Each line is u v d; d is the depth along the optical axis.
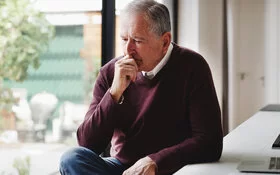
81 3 2.96
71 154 1.66
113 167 1.76
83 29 2.99
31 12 2.61
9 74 2.49
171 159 1.52
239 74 5.79
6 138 2.53
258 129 2.25
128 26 1.63
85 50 3.02
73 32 2.92
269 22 5.62
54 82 2.80
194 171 1.40
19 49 2.54
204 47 4.86
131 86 1.76
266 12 5.66
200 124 1.62
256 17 5.72
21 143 2.62
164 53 1.70
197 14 4.76
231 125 5.66
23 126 2.62
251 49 5.75
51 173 2.82
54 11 2.78
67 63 2.90
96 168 1.67
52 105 2.81
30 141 2.67
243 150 1.73
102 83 1.85
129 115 1.76
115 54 3.18
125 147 1.78
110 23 3.13
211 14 4.91
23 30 2.56
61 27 2.84
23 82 2.59
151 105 1.72
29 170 2.70
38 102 2.70
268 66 5.66
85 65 3.03
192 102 1.66
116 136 1.83
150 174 1.47
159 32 1.64
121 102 1.72
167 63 1.71
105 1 3.10
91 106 1.84
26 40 2.59
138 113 1.75
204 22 4.83
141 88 1.75
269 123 2.44
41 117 2.73
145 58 1.66
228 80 5.41
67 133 2.92
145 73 1.72
